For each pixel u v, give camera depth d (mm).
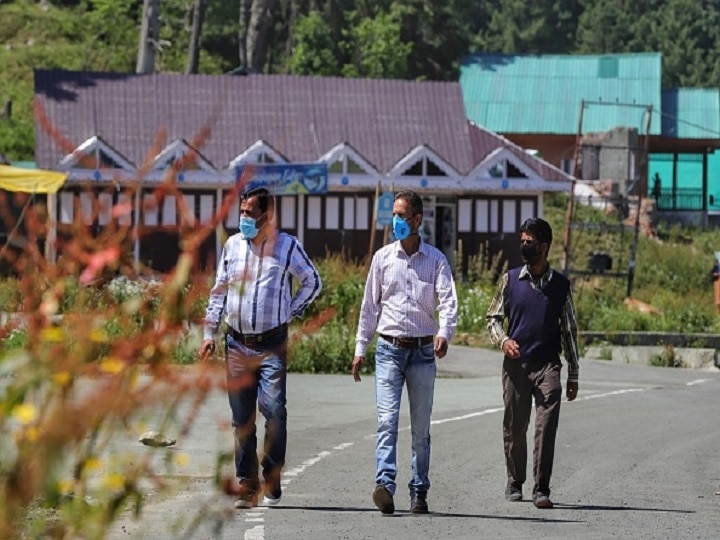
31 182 73625
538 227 29109
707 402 53219
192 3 188875
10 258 12797
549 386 28922
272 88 124938
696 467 35375
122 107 118562
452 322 27844
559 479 33000
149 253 89250
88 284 11727
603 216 144500
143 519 24781
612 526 26750
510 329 29344
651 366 73562
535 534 25703
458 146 123062
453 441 38969
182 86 122375
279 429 27125
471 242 121438
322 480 31484
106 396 10938
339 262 79250
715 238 154875
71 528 11844
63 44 177750
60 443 10711
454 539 24953
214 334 26812
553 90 178000
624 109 175625
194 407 11695
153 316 11609
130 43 180625
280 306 27219
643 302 102500
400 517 27219
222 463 14492
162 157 112250
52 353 11172
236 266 27203
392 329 27891
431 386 27969
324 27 177000
